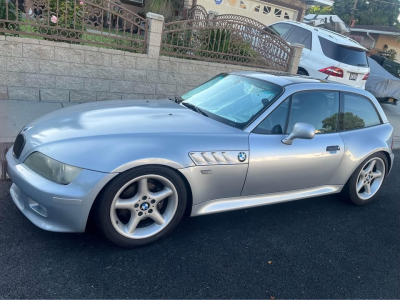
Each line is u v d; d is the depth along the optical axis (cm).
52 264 268
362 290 288
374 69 1141
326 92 397
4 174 391
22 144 302
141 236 296
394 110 1148
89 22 657
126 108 360
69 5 647
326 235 366
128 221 296
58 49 639
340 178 407
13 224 312
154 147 286
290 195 380
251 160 327
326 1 1759
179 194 303
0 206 337
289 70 887
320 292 279
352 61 898
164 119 334
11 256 271
